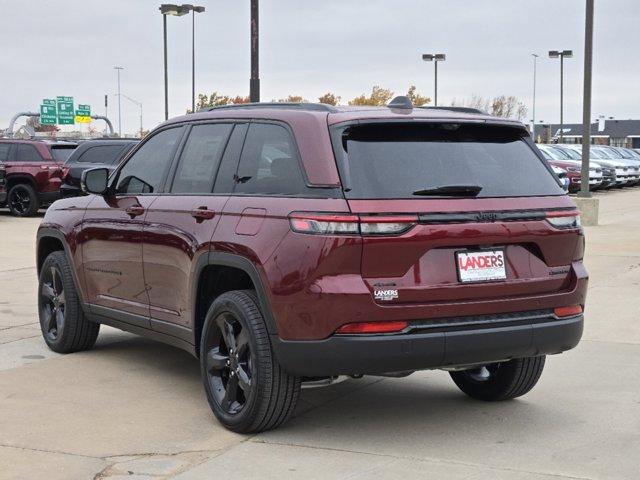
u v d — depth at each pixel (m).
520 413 5.54
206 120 5.84
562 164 31.97
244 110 5.57
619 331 7.96
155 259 5.89
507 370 5.62
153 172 6.16
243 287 5.50
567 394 5.98
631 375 6.45
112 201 6.48
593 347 7.36
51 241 7.45
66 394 5.94
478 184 4.92
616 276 11.17
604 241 15.32
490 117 5.19
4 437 5.02
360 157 4.76
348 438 5.02
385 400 5.88
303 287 4.62
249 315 4.91
